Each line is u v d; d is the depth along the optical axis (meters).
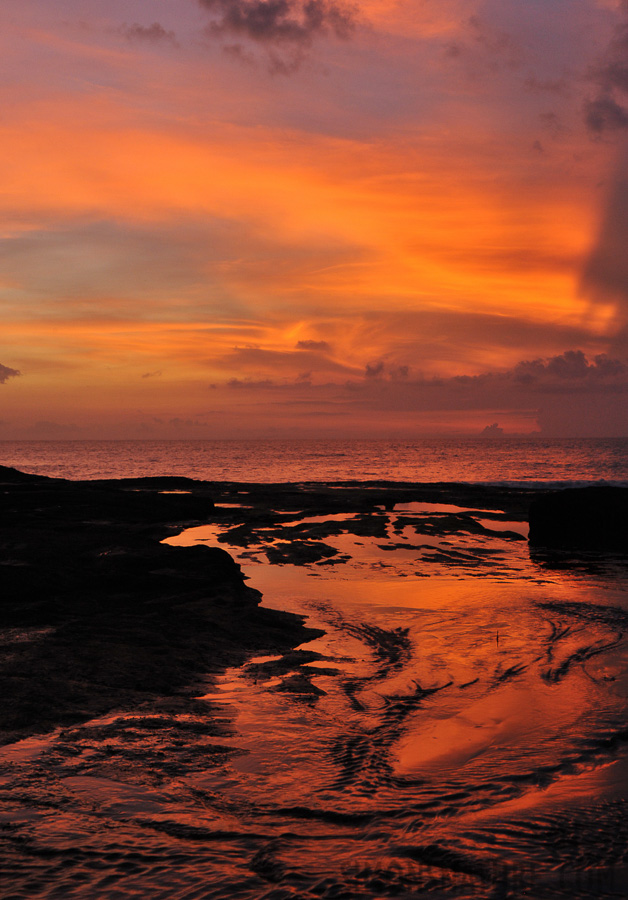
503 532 21.27
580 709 6.41
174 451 152.12
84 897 3.33
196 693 6.88
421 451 148.50
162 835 4.01
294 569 14.53
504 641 9.01
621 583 13.39
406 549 17.42
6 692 6.52
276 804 4.44
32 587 10.21
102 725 5.93
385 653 8.46
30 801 4.46
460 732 5.82
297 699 6.68
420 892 3.40
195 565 12.05
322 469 78.94
